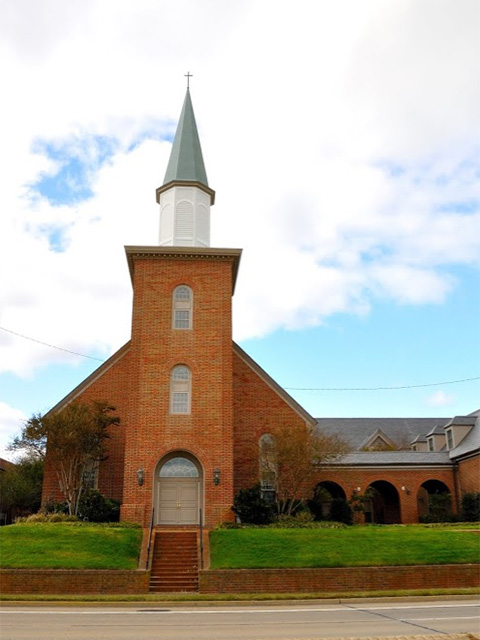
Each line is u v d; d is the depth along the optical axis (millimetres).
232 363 31703
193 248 30859
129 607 17984
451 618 15102
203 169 34312
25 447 34875
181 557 22641
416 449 51625
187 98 36344
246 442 32531
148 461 27984
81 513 27031
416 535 24516
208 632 12969
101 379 32500
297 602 18719
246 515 27109
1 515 45469
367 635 12406
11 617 15688
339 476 37812
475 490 36344
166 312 30234
